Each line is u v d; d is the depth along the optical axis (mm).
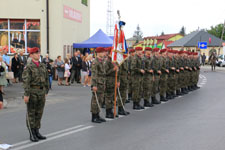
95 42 23406
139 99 10352
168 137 6812
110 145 6258
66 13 22578
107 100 8914
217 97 13125
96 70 8156
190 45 60781
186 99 12672
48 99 12641
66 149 6031
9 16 21109
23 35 21375
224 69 37375
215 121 8398
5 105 10875
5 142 6539
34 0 21172
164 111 9992
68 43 23094
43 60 15516
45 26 21312
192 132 7234
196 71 15938
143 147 6102
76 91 15203
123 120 8656
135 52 10180
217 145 6188
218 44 60094
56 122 8406
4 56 16172
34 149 6055
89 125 8047
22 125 8102
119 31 8977
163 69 11930
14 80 17875
